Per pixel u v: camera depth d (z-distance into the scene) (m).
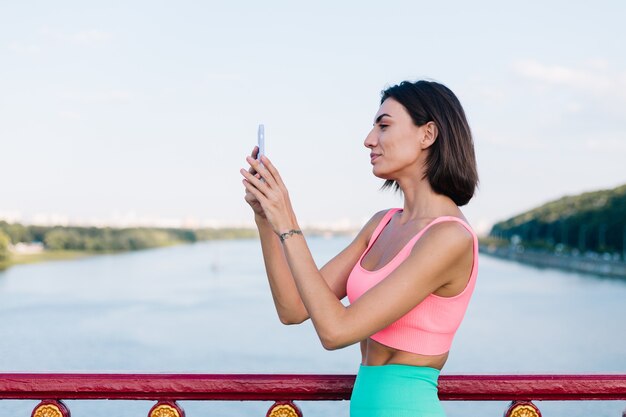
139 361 38.19
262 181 1.91
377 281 1.92
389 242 2.04
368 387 1.95
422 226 1.94
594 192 184.25
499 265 156.62
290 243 1.85
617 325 52.88
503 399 2.22
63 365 36.31
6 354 39.66
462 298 1.90
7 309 67.38
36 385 2.19
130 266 153.38
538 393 2.19
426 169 2.01
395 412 1.88
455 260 1.85
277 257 2.14
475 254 1.90
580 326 52.34
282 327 53.78
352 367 35.41
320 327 1.79
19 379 2.19
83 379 2.19
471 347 41.50
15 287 96.62
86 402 10.69
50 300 77.69
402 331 1.90
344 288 2.23
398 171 2.04
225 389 2.19
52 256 174.38
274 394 2.21
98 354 40.53
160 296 84.06
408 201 2.06
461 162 1.97
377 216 2.24
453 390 2.20
